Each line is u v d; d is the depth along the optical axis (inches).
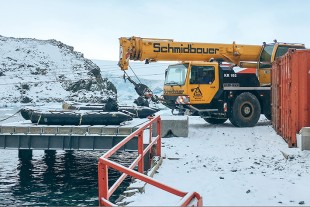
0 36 5433.1
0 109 2807.6
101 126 658.2
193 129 745.6
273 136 640.4
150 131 454.0
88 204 530.0
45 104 3513.8
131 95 4242.1
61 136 649.0
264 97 802.2
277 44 808.9
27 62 4687.5
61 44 5625.0
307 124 501.0
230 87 768.3
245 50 849.5
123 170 203.9
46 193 594.2
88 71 4677.7
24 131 657.6
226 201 291.7
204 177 375.2
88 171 762.8
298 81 500.1
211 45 839.7
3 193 591.5
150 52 801.6
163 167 422.3
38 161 863.1
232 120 781.9
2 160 870.4
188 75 743.1
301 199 297.9
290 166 415.5
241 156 481.4
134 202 292.2
